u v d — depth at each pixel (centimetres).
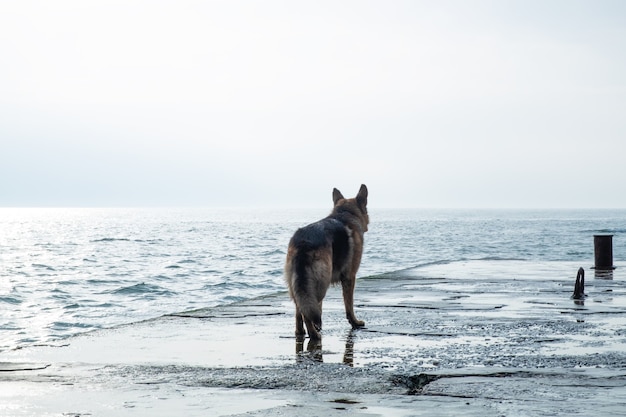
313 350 694
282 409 459
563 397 489
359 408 460
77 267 3481
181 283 2641
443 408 458
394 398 491
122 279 2819
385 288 1351
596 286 1386
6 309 1920
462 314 970
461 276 1631
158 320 918
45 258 4228
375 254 4634
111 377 568
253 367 608
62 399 492
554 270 1830
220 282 2669
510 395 496
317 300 764
